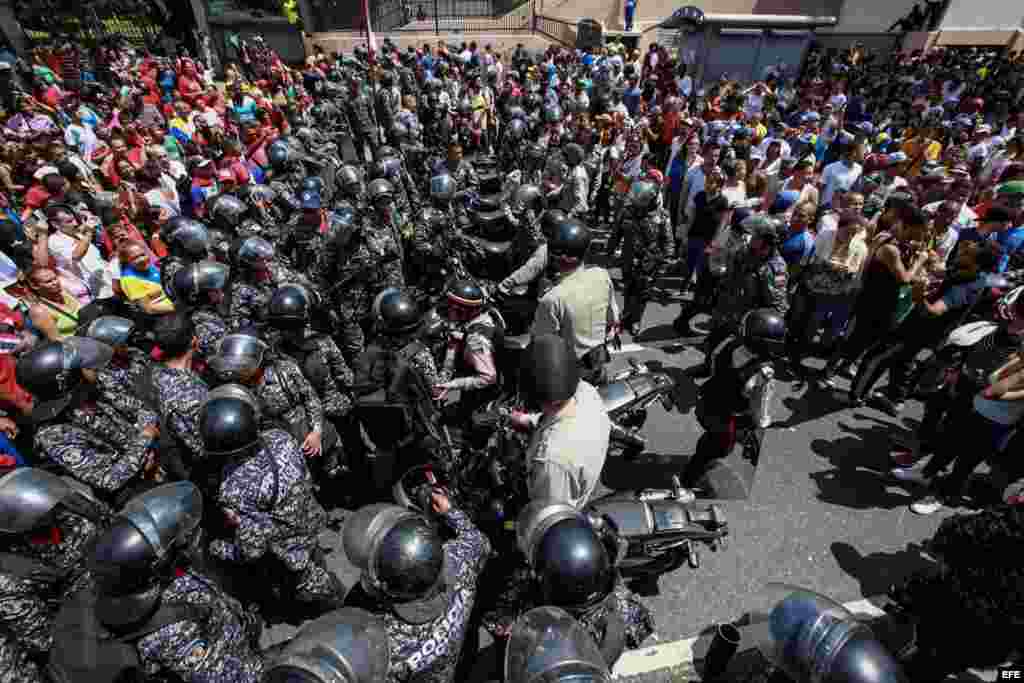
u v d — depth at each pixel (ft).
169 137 33.14
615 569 7.16
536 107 46.26
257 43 70.23
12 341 14.05
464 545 7.50
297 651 5.26
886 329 16.72
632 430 14.64
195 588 6.92
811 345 19.77
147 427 11.19
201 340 13.80
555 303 12.85
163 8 68.69
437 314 13.66
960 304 15.35
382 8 86.17
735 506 13.88
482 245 22.90
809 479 14.93
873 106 53.78
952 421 13.19
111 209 18.97
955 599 8.59
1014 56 66.54
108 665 6.12
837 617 5.35
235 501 8.29
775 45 60.49
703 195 22.06
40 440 9.78
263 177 31.53
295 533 8.92
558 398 7.66
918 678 9.45
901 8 74.43
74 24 64.18
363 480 14.39
